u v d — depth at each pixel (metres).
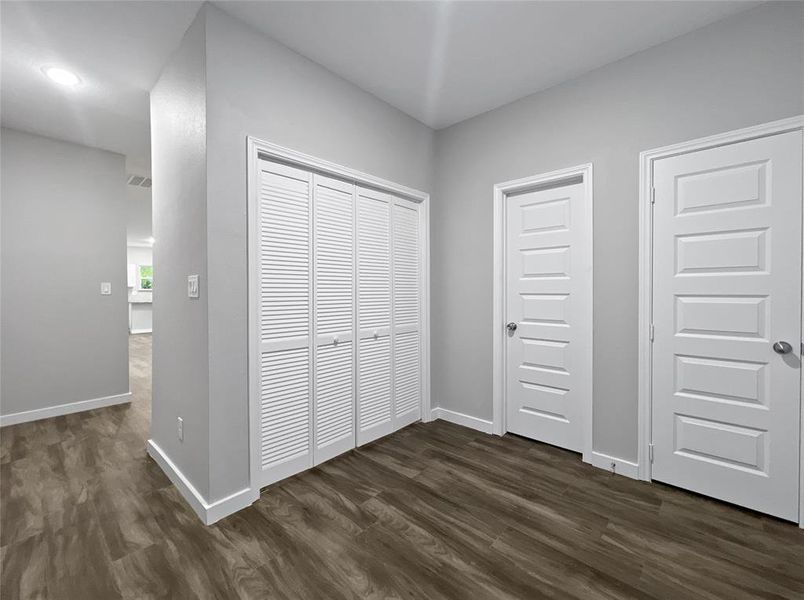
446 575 1.42
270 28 1.91
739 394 1.84
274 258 2.02
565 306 2.49
